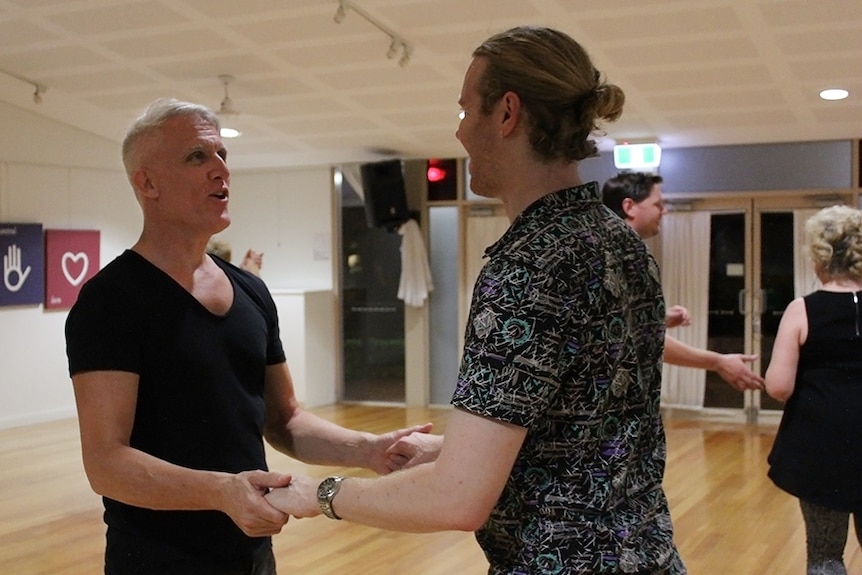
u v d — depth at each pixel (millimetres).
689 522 4824
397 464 1792
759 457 6445
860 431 2443
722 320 8156
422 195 9016
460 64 6047
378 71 6258
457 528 1153
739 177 8000
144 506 1534
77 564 4160
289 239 9586
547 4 4914
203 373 1679
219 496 1467
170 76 6555
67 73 6605
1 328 7832
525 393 1126
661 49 5523
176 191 1676
